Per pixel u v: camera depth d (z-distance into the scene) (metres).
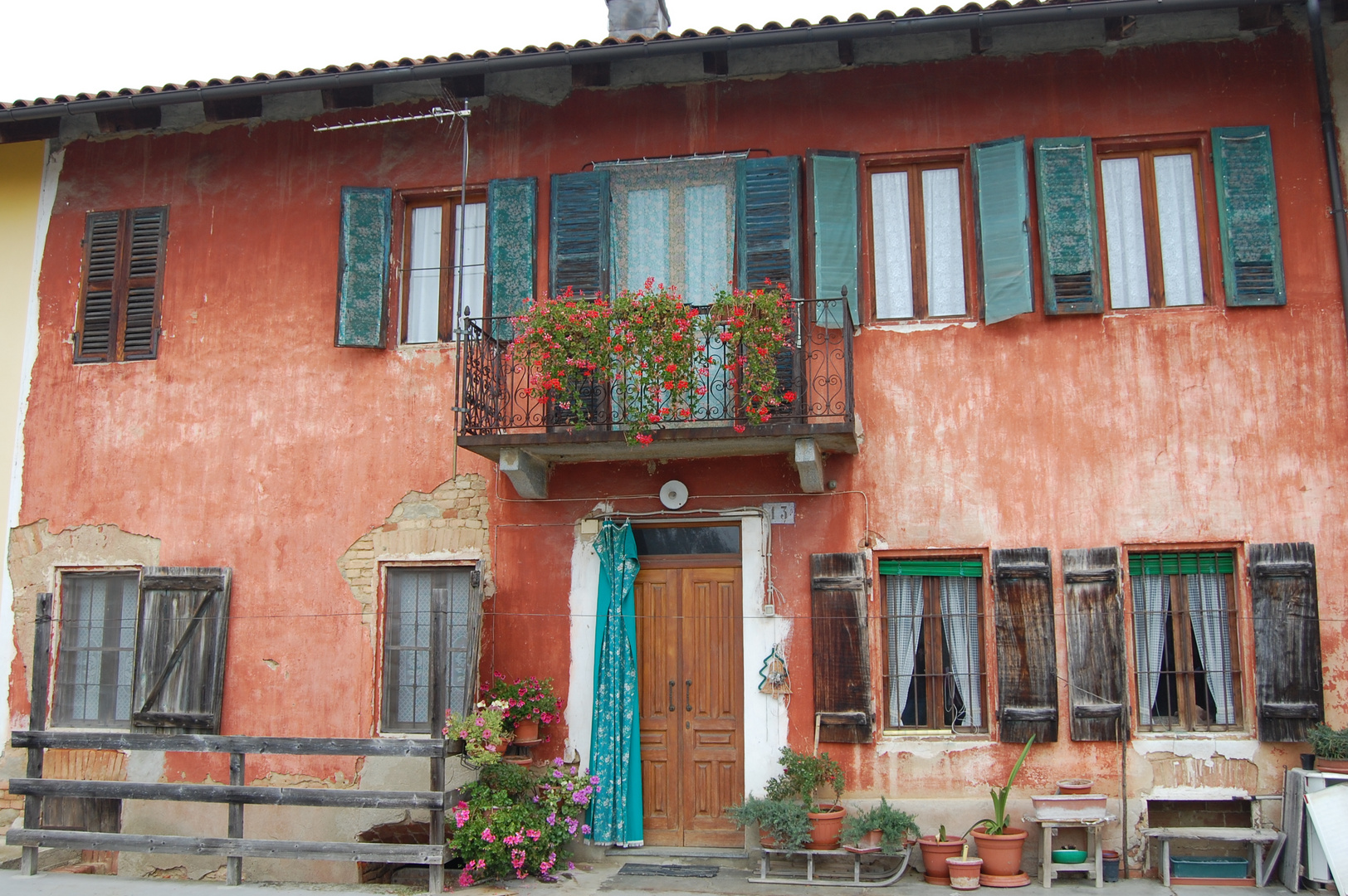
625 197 8.91
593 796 8.11
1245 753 7.55
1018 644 7.85
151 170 9.66
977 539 8.05
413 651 8.74
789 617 8.20
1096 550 7.86
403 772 8.53
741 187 8.62
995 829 7.45
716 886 7.41
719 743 8.30
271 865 8.63
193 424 9.23
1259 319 7.96
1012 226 8.22
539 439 7.97
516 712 8.14
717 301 7.93
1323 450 7.75
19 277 9.69
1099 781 7.65
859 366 8.35
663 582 8.57
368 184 9.30
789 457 8.38
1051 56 8.46
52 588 9.20
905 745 7.91
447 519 8.75
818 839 7.58
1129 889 7.24
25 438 9.44
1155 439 7.95
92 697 9.10
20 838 7.88
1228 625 7.84
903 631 8.19
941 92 8.56
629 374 8.14
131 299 9.51
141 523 9.16
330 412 9.05
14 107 9.04
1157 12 7.69
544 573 8.57
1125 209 8.35
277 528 8.97
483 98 9.25
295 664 8.77
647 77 8.99
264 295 9.30
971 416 8.19
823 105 8.72
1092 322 8.14
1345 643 7.54
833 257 8.40
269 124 9.55
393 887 7.54
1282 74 8.18
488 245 8.97
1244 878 7.33
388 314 9.08
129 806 8.84
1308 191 8.05
